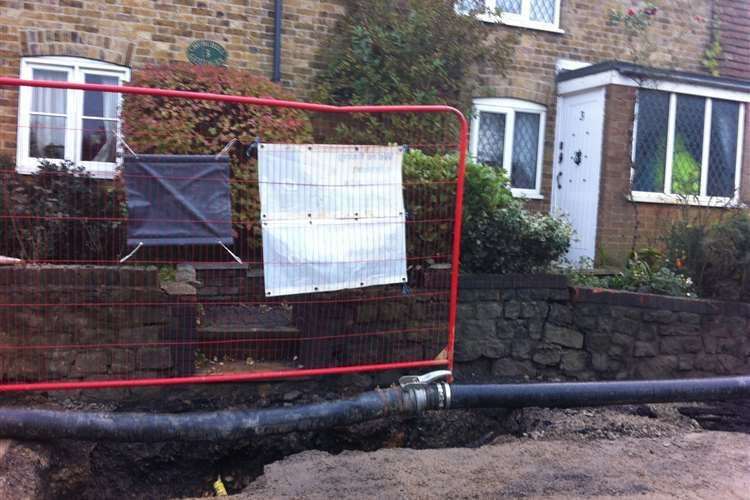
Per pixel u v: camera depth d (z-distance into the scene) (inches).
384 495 150.3
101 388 179.2
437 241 206.7
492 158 348.2
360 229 183.6
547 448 182.7
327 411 171.5
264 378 184.9
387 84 300.2
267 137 221.6
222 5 302.7
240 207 191.9
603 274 277.0
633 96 324.8
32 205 182.9
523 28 347.3
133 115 219.6
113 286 180.2
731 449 186.2
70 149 279.0
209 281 195.6
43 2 280.4
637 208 327.3
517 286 222.4
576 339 229.3
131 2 291.4
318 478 159.2
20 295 174.9
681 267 263.7
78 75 286.2
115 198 187.3
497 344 220.5
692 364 240.7
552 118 355.6
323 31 317.1
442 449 183.9
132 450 176.9
